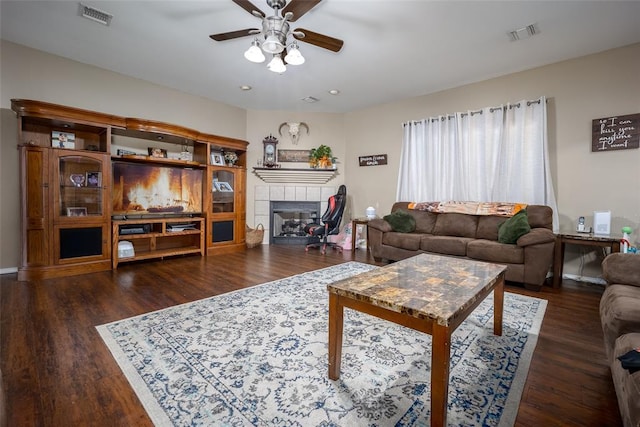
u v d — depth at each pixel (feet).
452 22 9.29
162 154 14.62
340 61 12.05
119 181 13.00
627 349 3.79
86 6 8.78
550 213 11.37
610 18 8.99
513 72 13.01
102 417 4.24
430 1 8.29
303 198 19.39
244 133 18.84
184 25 9.71
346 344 6.43
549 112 12.23
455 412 4.39
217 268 12.82
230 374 5.28
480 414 4.35
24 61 11.24
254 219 19.22
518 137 12.71
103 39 10.66
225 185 16.84
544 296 9.69
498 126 13.25
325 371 5.40
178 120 15.62
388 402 4.60
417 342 6.54
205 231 15.61
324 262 14.21
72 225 11.36
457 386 5.01
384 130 17.78
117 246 12.48
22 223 10.41
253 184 19.17
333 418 4.25
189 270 12.41
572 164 11.75
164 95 15.06
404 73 13.21
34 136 11.59
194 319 7.54
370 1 8.30
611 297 5.33
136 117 14.07
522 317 7.91
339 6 8.53
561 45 10.66
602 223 10.59
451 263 7.22
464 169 14.26
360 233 18.65
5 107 10.99
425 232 14.61
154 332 6.81
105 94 13.15
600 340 6.68
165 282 10.66
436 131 15.31
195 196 15.51
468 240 11.87
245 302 8.73
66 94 12.16
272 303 8.66
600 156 11.18
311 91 15.65
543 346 6.41
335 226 17.16
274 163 18.89
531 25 9.42
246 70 13.14
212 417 4.25
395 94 16.03
